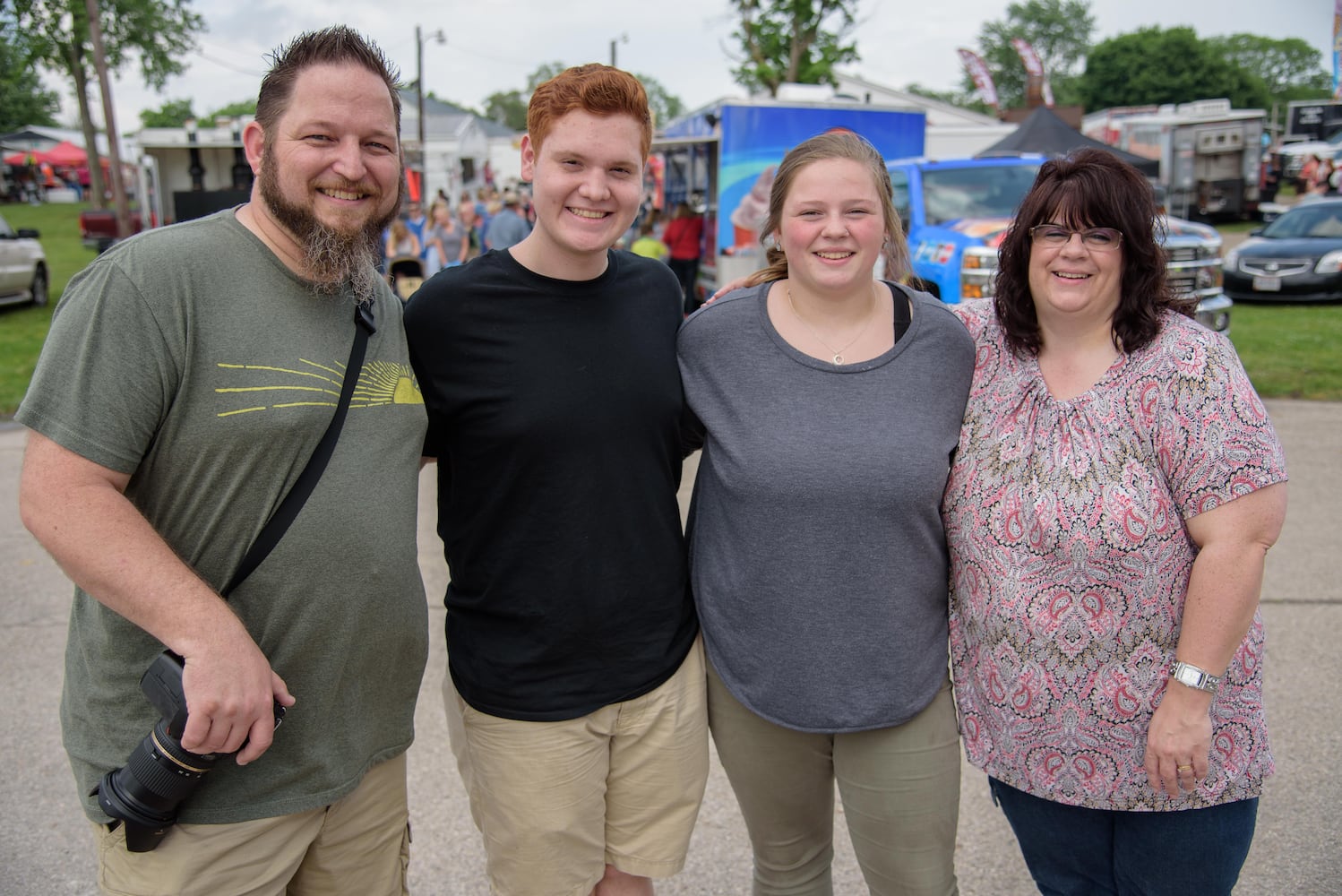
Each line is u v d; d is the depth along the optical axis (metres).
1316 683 3.52
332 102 1.65
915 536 1.94
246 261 1.65
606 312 2.00
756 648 2.00
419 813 2.95
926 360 1.98
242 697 1.51
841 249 1.95
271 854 1.73
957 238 7.96
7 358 10.73
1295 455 6.66
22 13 36.34
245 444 1.60
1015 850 2.75
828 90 12.83
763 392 1.99
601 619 1.98
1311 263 13.55
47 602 4.44
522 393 1.91
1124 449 1.76
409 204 19.09
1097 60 77.38
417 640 1.85
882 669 1.94
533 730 2.00
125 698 1.65
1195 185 26.28
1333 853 2.64
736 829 2.88
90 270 1.55
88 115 38.34
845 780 2.05
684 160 15.07
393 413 1.78
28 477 1.50
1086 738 1.82
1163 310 1.81
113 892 1.68
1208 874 1.84
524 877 2.07
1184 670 1.72
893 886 2.06
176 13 39.09
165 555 1.53
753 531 1.97
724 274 12.26
